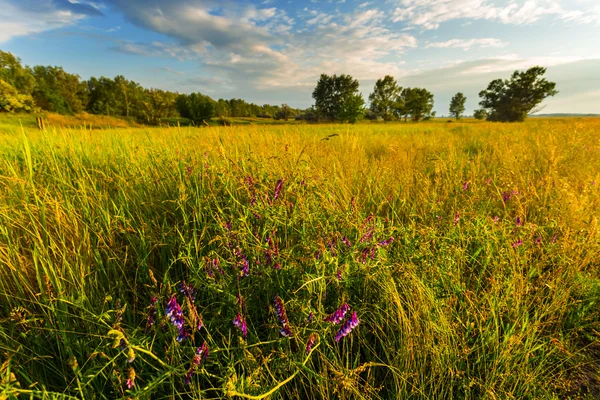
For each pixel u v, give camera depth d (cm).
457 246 193
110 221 204
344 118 5725
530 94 6581
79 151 347
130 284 177
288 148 332
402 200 285
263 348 138
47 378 132
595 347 162
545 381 137
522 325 152
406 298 159
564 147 533
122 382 116
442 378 128
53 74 7312
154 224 222
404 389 125
